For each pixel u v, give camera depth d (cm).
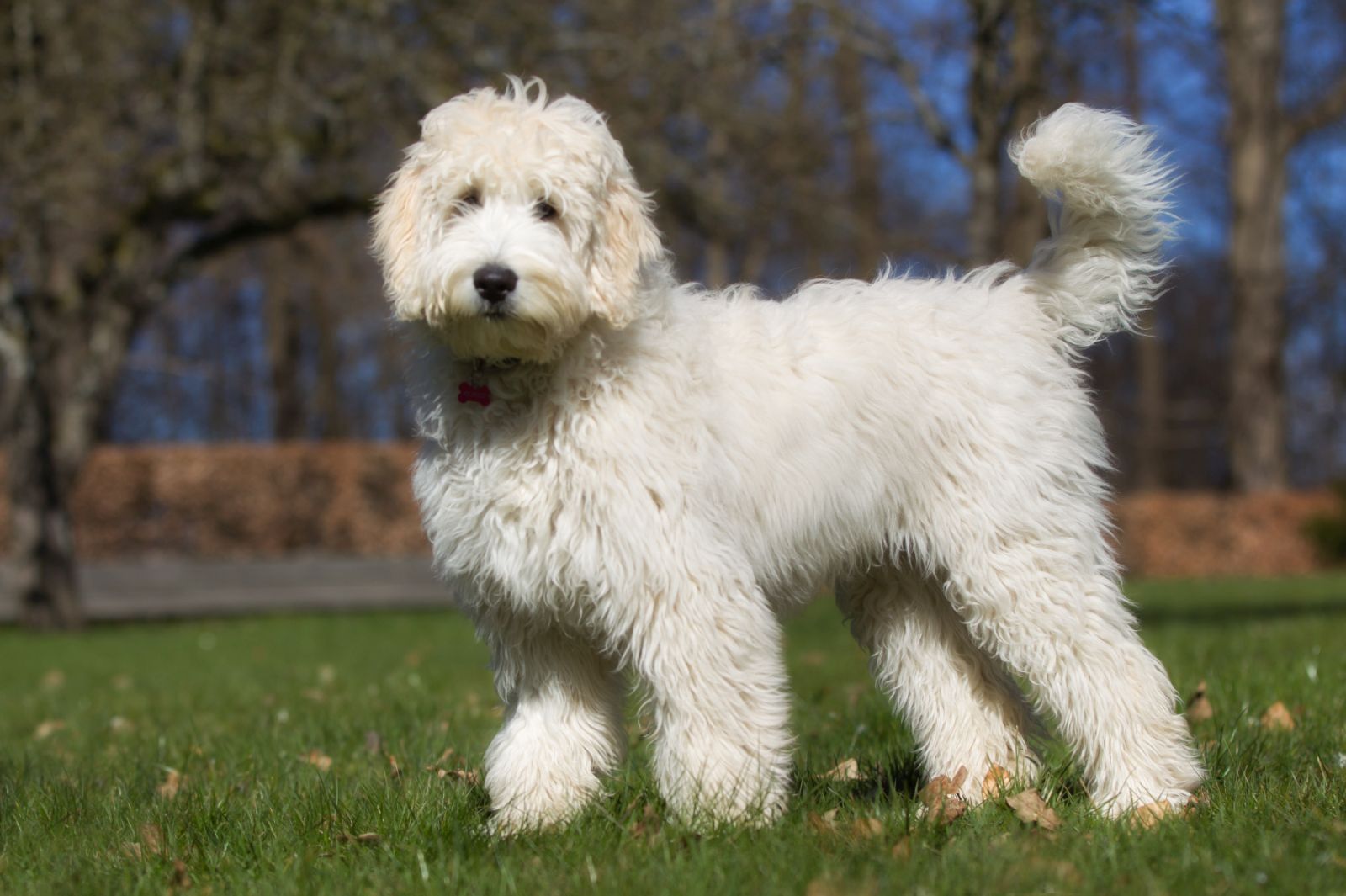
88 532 2316
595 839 343
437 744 519
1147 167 394
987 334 390
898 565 410
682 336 365
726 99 1359
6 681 987
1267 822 341
